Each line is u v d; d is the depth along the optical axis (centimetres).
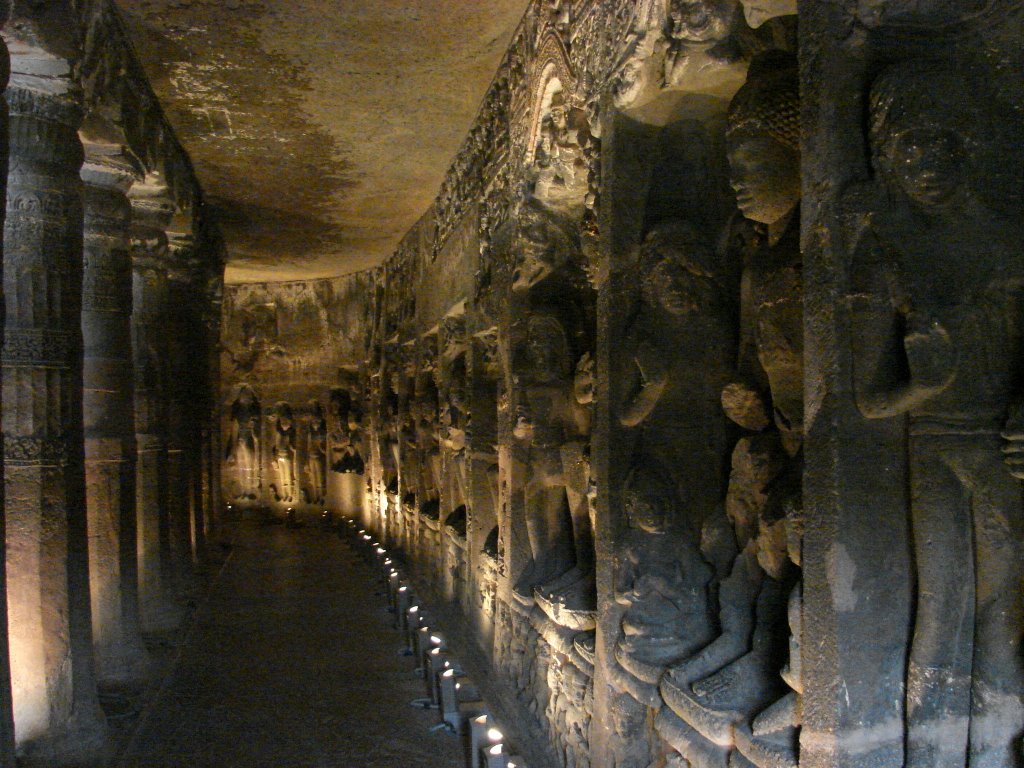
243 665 799
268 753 592
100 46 599
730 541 418
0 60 378
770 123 332
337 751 595
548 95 588
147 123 772
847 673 265
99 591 702
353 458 1833
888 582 271
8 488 516
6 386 512
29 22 462
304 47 716
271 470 1973
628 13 432
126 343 701
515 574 667
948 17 270
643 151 455
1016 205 266
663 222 443
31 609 524
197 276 1170
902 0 269
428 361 1220
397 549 1412
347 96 820
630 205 452
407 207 1238
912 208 269
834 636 265
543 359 640
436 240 1133
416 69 757
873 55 277
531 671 606
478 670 757
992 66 271
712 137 458
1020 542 260
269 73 768
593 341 646
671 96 430
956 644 267
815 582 274
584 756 481
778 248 353
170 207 884
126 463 704
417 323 1288
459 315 1017
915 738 267
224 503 1939
